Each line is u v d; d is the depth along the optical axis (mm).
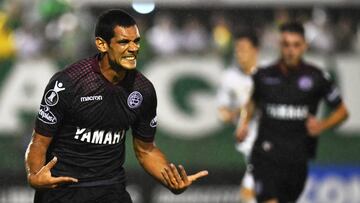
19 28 40031
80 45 40156
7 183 37875
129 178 38031
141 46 39219
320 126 28438
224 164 38656
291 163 28391
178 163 38781
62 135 18062
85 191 18250
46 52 39969
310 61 39625
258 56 39375
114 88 17766
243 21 41656
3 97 38469
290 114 28359
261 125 28719
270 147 28453
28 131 38219
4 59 38656
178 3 41031
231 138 38781
